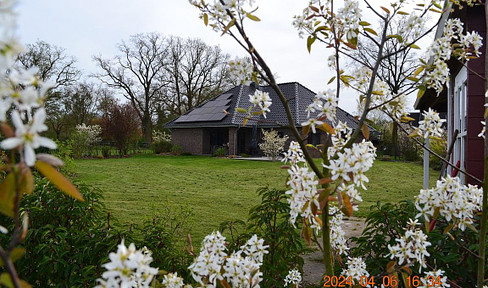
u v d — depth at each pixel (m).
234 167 16.73
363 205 8.24
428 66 1.46
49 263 2.29
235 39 1.29
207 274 1.34
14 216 0.65
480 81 3.69
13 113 0.57
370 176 13.72
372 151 1.33
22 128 0.58
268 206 2.84
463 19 3.77
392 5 1.49
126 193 9.55
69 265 2.34
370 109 1.40
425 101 7.93
